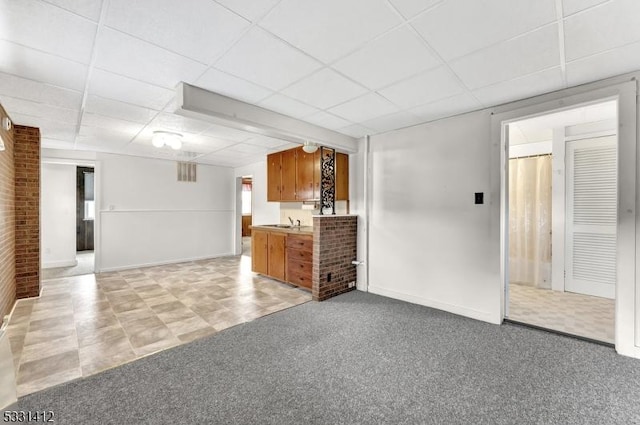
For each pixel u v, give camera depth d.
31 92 2.63
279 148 5.13
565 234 4.20
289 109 3.11
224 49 1.96
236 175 7.32
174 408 1.78
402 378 2.09
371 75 2.34
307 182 4.66
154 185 6.10
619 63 2.15
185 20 1.65
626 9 1.55
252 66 2.19
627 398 1.86
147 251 5.99
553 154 4.25
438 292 3.50
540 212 4.53
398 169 3.86
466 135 3.25
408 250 3.77
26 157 3.77
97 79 2.38
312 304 3.69
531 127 4.05
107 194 5.50
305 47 1.94
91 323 3.05
